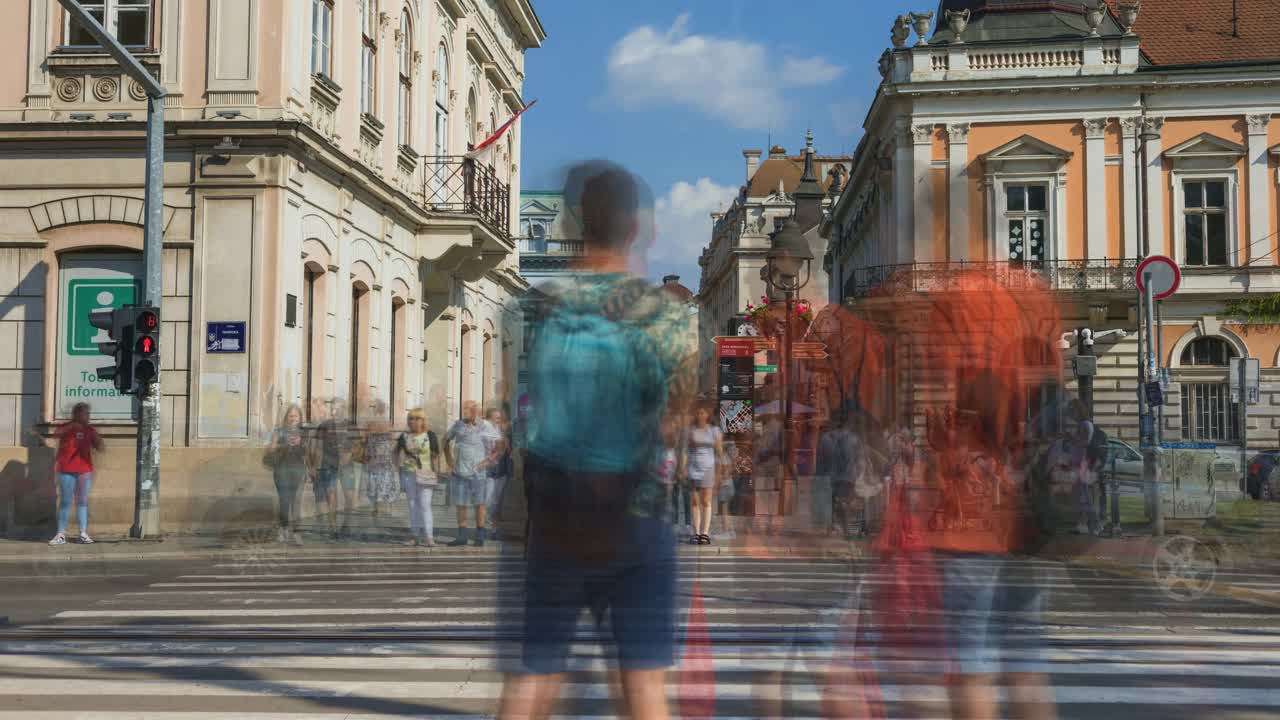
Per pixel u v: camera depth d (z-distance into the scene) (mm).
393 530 7945
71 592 7621
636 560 3055
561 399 3041
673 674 3098
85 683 5730
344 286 20719
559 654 3096
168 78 17844
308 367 19625
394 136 23750
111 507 8695
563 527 3074
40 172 17953
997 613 3451
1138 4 35656
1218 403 34031
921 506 3480
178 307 17641
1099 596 7133
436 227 25781
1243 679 5941
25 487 8133
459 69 29203
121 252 18125
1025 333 3242
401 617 6605
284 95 17828
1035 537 3408
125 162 17906
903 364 3334
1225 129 34188
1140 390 18625
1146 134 33281
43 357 17859
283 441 9344
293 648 6277
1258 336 33781
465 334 30016
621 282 3049
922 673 3543
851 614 3760
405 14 25016
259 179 17562
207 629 6664
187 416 17438
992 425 3346
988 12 35406
